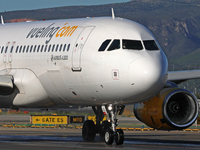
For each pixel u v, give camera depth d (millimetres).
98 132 80438
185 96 75875
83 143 75875
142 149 65750
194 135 112125
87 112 187750
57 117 166125
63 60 71562
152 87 65312
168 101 76938
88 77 68812
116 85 66375
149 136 104812
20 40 80062
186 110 76000
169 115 76562
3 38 82625
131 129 153500
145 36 69625
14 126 157625
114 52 67062
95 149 65375
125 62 65562
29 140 85625
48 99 76812
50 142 79500
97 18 74875
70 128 157375
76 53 70250
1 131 125062
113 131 72312
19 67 77938
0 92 77500
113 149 65375
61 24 77500
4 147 68875
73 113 188875
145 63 64938
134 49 67625
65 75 71625
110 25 71125
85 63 69000
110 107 72312
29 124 177000
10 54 79625
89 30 71750
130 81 65062
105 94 68688
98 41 69250
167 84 77125
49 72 73500
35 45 76875
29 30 81125
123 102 70000
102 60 67312
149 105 76188
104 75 67000
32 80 75750
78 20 76562
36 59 75562
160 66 65750
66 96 74188
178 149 67062
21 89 76812
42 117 166625
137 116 79188
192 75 81062
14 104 79125
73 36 72375
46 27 78938
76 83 70812
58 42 73562
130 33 69125
